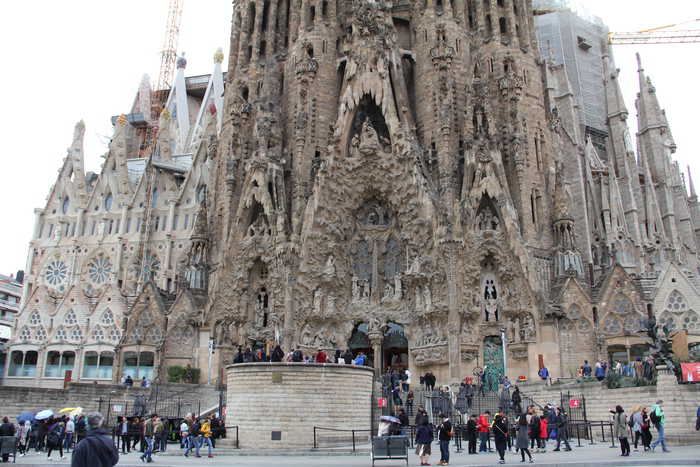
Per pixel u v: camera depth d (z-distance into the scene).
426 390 46.12
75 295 79.62
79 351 76.19
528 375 52.59
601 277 59.09
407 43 71.44
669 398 32.38
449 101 61.84
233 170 64.06
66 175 92.12
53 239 89.31
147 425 26.89
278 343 55.72
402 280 58.38
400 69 63.94
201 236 65.75
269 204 59.97
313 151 63.66
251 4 73.31
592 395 37.94
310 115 64.44
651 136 95.19
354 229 61.81
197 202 84.31
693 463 21.86
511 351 53.72
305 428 32.81
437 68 63.50
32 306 80.94
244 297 59.75
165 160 94.38
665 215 90.75
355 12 64.81
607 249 71.81
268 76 65.62
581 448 30.16
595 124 94.69
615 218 80.44
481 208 57.84
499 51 64.50
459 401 40.31
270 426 32.69
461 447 32.28
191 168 87.25
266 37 71.19
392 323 59.19
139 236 84.94
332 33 68.69
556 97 82.50
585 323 53.84
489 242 56.09
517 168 59.47
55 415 36.50
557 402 40.94
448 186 57.75
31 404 41.31
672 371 32.78
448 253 54.97
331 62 67.69
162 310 63.50
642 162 95.50
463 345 53.81
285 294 56.94
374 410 39.31
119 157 91.19
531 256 55.16
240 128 66.56
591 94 96.06
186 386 48.25
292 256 57.91
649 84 98.00
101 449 10.47
